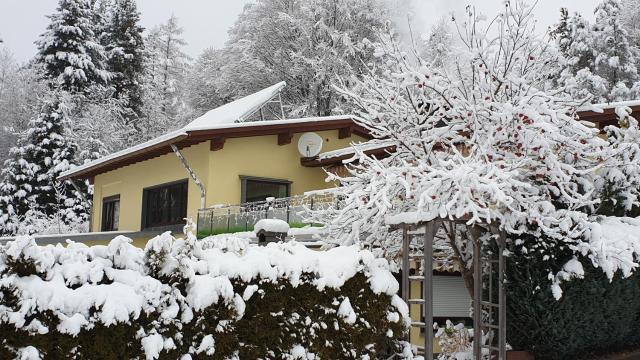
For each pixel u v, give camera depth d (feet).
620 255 23.58
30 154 103.50
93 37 133.08
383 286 22.39
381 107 30.53
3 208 99.50
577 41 97.96
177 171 56.08
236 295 18.61
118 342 16.05
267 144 54.54
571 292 24.20
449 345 28.73
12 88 129.49
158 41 171.63
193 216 52.95
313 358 20.12
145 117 138.92
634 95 87.30
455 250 28.02
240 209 47.67
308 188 56.59
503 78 27.30
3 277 15.08
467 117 27.37
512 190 24.53
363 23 107.55
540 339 24.67
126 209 64.49
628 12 114.93
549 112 25.35
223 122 61.93
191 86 134.00
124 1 147.23
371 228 28.02
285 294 19.97
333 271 21.43
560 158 27.14
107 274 16.81
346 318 21.04
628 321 26.18
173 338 17.16
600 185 26.96
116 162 62.23
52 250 16.24
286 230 30.58
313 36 107.04
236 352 18.39
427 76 27.25
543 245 24.18
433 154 28.25
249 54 111.34
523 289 24.93
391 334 22.33
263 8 115.03
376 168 24.64
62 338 15.21
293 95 110.83
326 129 56.70
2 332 14.62
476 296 26.05
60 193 99.91
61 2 130.00
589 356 25.89
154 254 17.76
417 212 23.72
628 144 26.30
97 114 111.65
